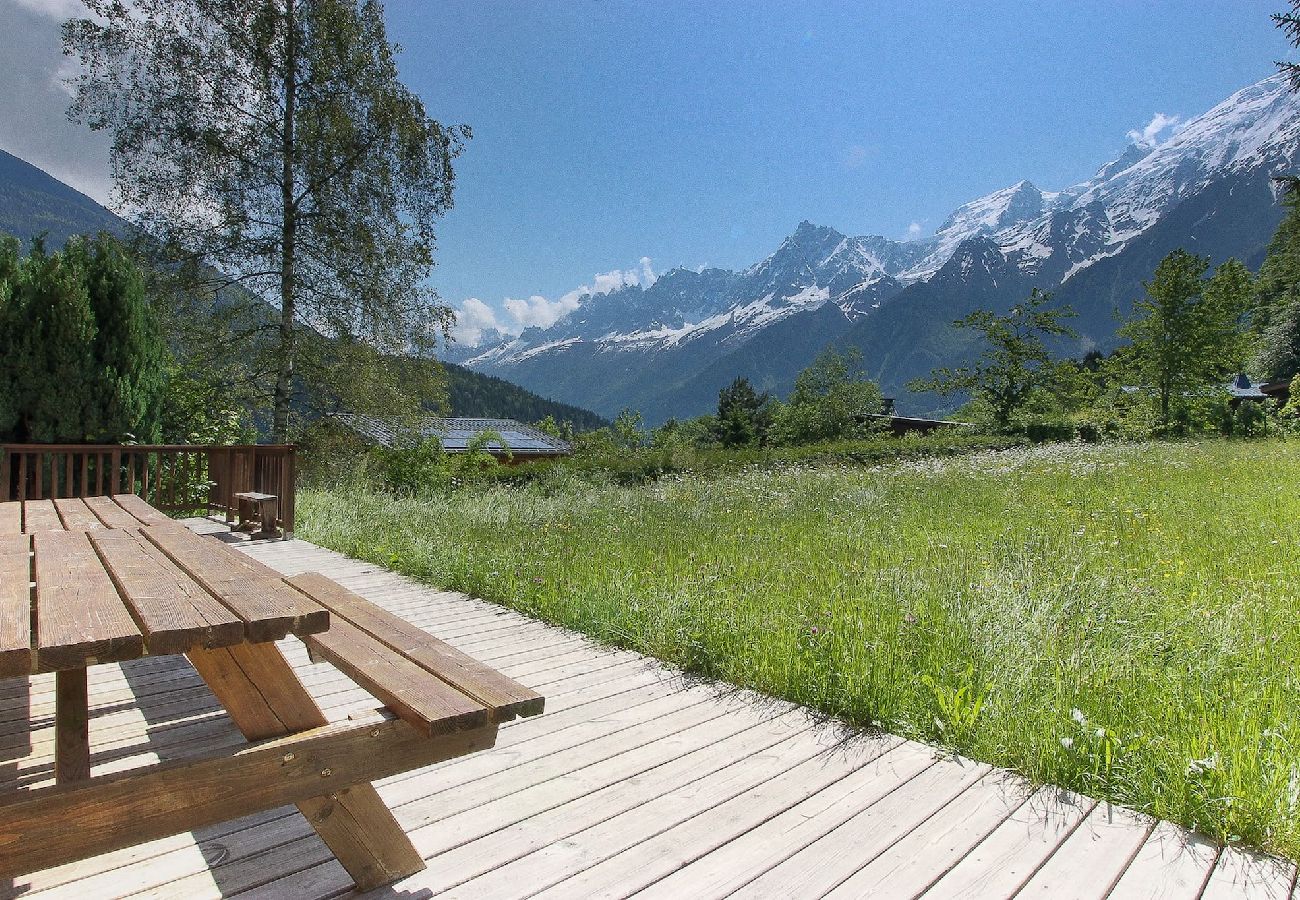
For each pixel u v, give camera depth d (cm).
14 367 786
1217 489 980
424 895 188
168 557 255
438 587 580
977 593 434
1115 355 3084
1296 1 2008
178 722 298
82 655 142
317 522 867
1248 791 223
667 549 673
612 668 384
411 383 1933
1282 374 4078
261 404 1828
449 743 182
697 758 275
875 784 254
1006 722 283
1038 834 222
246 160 1755
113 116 1711
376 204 1866
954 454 2030
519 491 1373
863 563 577
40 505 488
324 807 182
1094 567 537
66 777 223
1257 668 338
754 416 6800
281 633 164
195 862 200
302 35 1797
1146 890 194
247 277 1816
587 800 241
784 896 190
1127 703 298
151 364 903
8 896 182
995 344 3597
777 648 369
